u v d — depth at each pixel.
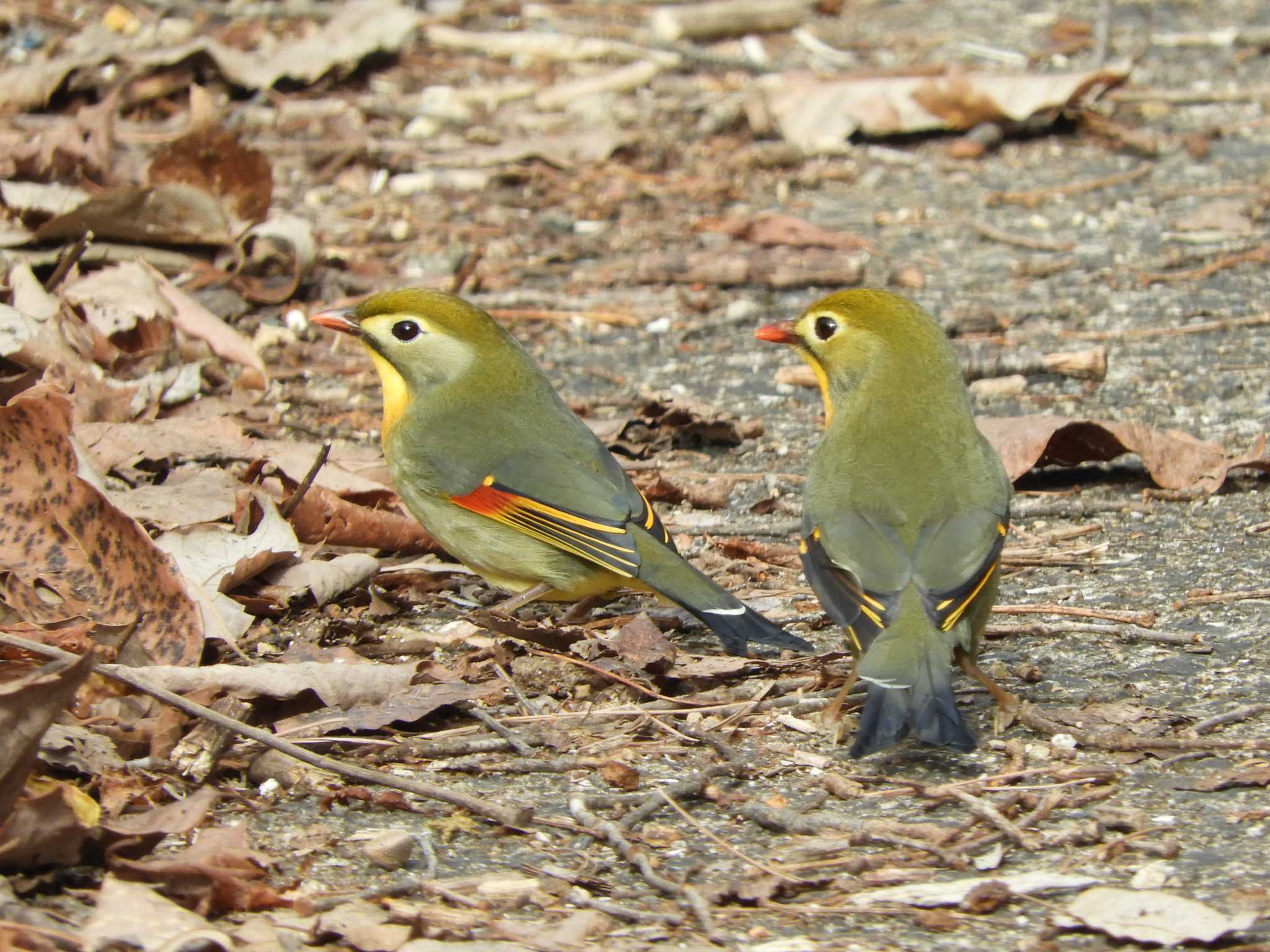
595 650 9.62
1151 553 11.30
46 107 19.06
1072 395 14.34
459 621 10.28
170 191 15.19
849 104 21.03
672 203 18.91
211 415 13.10
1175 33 24.69
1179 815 7.74
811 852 7.46
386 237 17.66
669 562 9.62
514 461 10.19
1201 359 15.02
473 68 22.17
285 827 7.63
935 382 9.38
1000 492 9.01
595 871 7.31
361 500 11.58
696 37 23.61
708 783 8.16
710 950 6.61
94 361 12.96
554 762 8.37
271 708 8.65
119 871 6.80
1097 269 17.27
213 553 10.05
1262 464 12.37
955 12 25.58
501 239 17.75
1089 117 21.17
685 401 13.50
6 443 9.09
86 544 9.11
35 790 7.06
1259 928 6.72
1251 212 18.58
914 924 6.88
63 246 14.95
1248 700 9.01
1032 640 9.99
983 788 8.08
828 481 9.12
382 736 8.67
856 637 8.23
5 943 6.12
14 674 7.86
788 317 16.33
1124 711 8.84
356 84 21.34
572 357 15.36
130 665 8.83
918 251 17.81
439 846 7.52
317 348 15.02
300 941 6.51
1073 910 6.82
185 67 20.39
